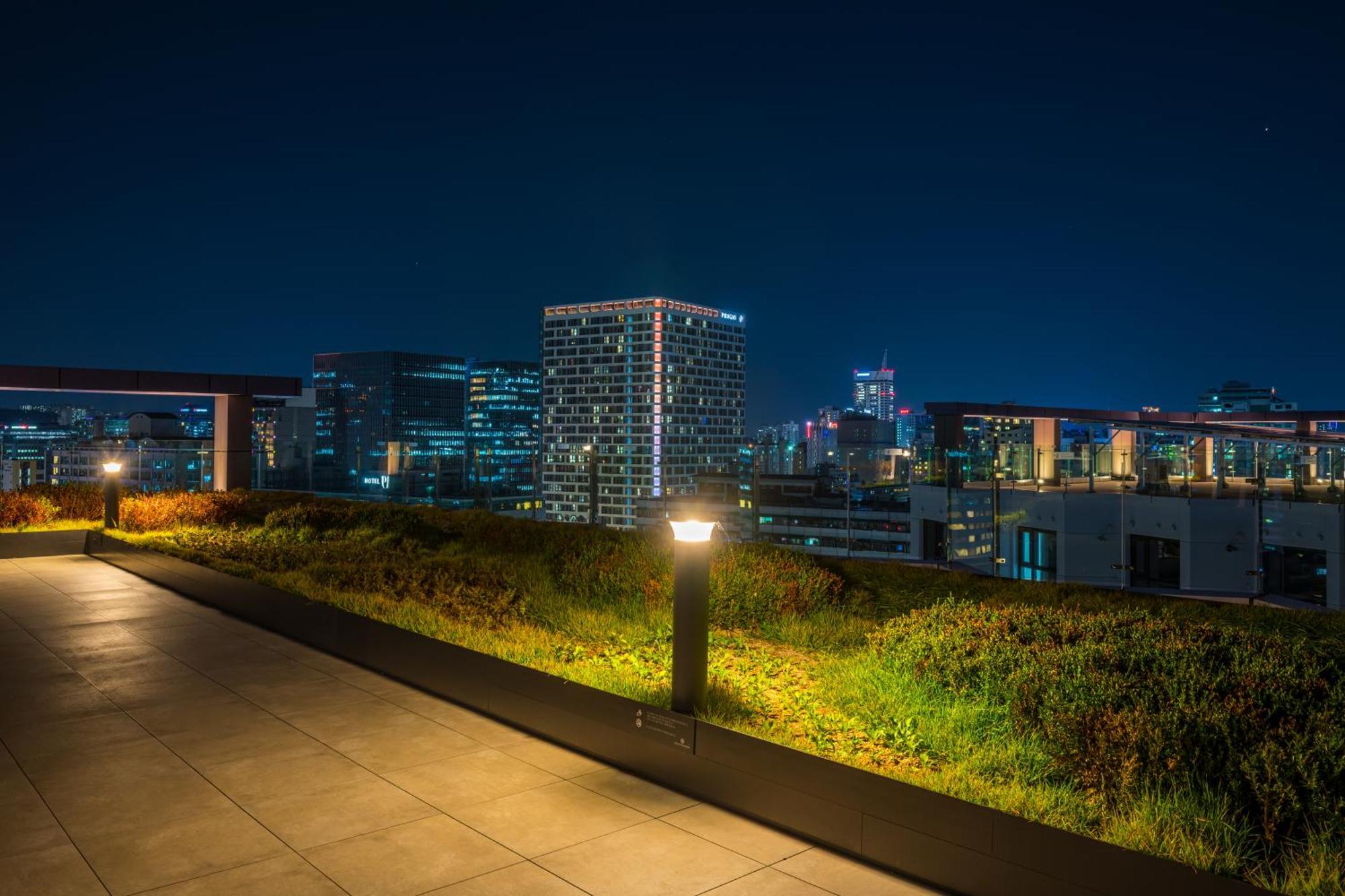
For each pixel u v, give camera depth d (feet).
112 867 15.65
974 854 15.01
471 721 24.63
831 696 25.26
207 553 47.83
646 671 27.99
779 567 39.42
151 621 37.17
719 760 19.17
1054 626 27.84
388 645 29.14
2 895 14.51
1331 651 24.91
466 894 14.98
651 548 42.88
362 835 17.28
